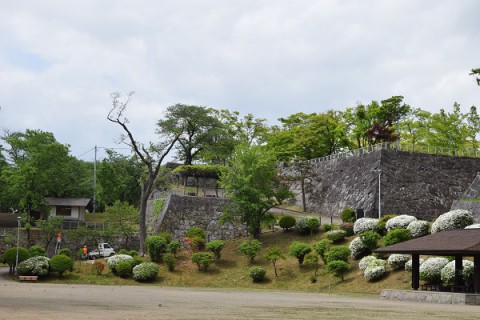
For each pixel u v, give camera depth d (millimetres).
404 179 58781
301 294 33969
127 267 46281
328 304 22406
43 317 13180
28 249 54688
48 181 65250
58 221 57438
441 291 29922
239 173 56406
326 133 79875
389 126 72938
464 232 30656
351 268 43531
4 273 47812
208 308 18203
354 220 55031
